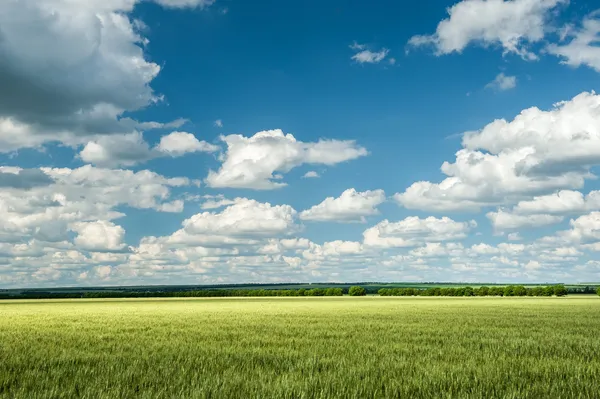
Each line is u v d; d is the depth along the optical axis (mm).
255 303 76750
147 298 125250
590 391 8781
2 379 9438
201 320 31594
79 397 8008
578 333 21594
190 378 9750
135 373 10188
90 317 36156
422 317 34562
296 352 14234
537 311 44188
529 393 8547
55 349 15023
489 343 17125
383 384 9242
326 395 8258
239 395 8211
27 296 140125
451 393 8492
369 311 44969
